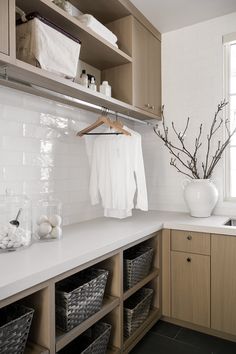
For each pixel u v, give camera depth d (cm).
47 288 113
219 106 243
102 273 154
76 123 212
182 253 207
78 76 212
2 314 124
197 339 195
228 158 250
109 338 166
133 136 213
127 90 222
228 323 190
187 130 263
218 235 192
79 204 217
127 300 204
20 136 168
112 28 227
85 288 137
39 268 109
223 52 245
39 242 150
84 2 201
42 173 183
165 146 275
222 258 191
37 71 138
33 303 118
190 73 260
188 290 205
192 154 261
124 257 204
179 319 210
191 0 218
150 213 259
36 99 178
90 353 138
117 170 210
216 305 194
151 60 252
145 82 240
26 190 171
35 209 159
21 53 142
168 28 263
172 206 273
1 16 121
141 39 233
